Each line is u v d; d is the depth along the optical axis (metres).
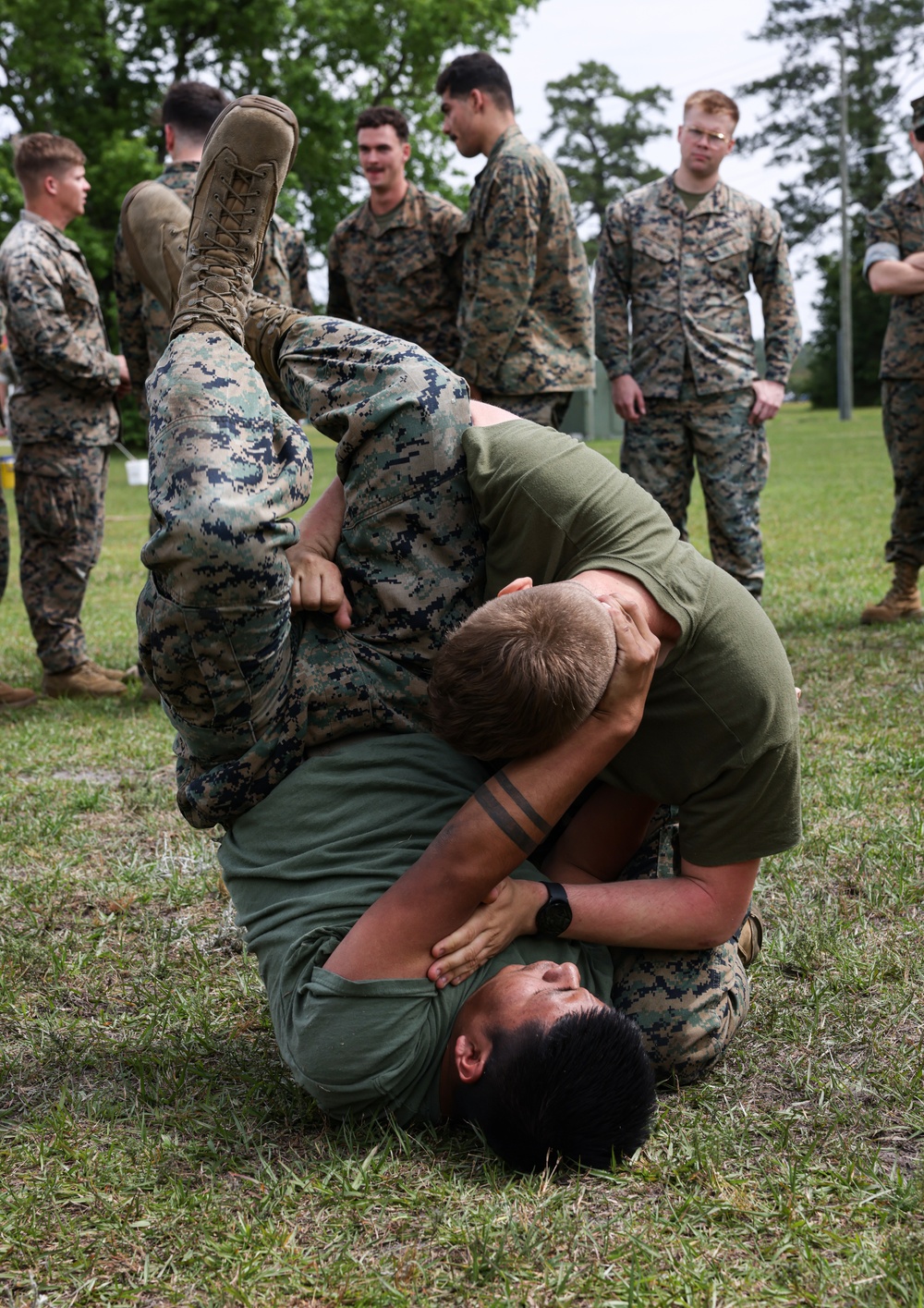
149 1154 1.88
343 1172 1.81
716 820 1.99
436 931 1.82
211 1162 1.86
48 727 4.66
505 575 2.06
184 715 1.94
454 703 1.74
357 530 2.07
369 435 2.07
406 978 1.82
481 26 26.17
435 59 25.88
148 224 2.97
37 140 5.08
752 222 5.46
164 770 4.09
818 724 4.16
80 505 5.12
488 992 1.82
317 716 2.00
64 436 5.04
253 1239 1.67
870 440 25.20
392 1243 1.67
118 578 8.96
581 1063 1.73
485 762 2.04
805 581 7.24
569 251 4.76
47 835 3.44
